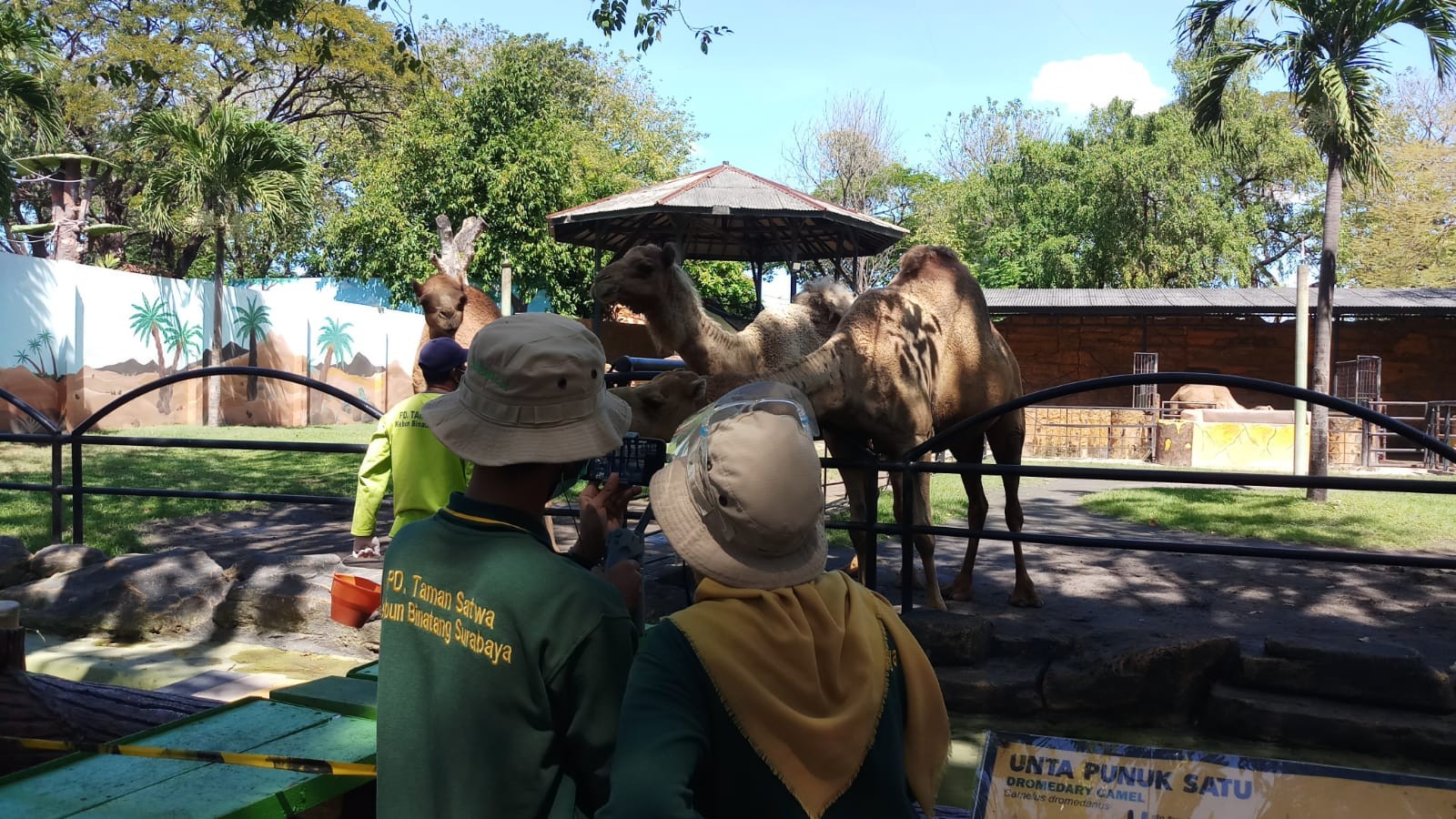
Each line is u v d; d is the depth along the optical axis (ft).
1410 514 41.68
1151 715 16.97
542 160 81.20
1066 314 80.07
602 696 6.30
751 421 5.90
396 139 89.40
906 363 20.42
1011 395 23.56
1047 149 113.29
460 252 61.72
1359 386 75.20
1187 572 28.71
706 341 23.21
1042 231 110.73
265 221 80.43
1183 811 8.30
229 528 33.81
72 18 87.76
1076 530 37.45
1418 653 16.39
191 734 8.43
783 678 5.53
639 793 5.16
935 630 17.90
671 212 44.14
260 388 80.12
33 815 6.87
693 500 5.98
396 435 15.37
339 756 7.89
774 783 5.42
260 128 70.74
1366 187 49.75
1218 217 102.06
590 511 8.18
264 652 19.66
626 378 19.62
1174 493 49.32
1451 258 109.09
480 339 6.90
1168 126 102.17
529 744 6.20
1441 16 44.47
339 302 87.92
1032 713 17.20
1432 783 7.85
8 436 24.48
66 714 10.12
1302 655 16.53
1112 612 23.61
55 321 63.62
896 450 20.80
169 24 91.91
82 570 21.62
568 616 6.28
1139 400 82.02
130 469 46.93
